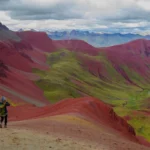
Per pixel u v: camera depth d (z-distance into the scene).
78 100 61.94
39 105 128.50
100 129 39.12
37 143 19.89
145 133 114.81
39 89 165.75
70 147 20.80
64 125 32.88
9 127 26.28
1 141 18.69
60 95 163.12
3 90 120.56
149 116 134.75
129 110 145.38
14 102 107.88
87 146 23.00
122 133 56.91
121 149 29.22
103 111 61.75
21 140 19.83
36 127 29.08
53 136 24.11
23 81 158.12
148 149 36.34
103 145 27.42
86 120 41.34
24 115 59.97
